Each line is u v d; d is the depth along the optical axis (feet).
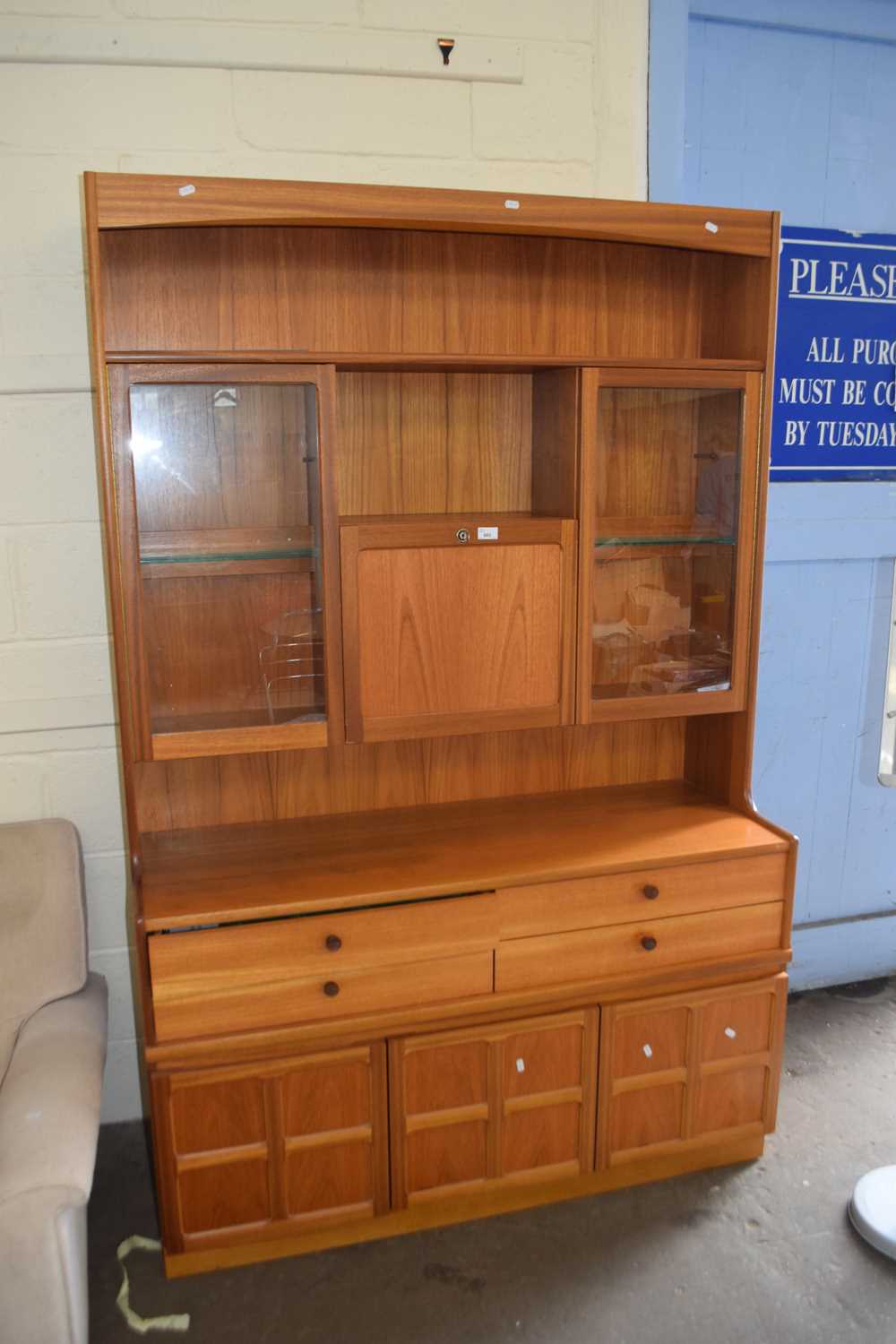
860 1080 7.95
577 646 6.44
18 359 6.36
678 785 7.68
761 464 6.52
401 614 6.09
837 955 9.26
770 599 8.42
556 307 6.75
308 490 5.99
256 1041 5.84
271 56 6.36
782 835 6.70
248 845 6.58
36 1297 4.43
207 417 5.78
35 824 6.30
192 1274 6.16
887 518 8.52
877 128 7.95
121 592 5.60
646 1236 6.44
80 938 6.17
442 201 5.66
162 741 5.86
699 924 6.59
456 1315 5.85
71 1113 4.98
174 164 6.37
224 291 6.17
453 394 6.70
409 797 7.22
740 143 7.61
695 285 6.99
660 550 6.76
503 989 6.28
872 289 8.16
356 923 5.92
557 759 7.49
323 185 5.48
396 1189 6.31
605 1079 6.55
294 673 6.16
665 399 6.57
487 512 6.93
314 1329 5.76
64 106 6.16
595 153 7.08
